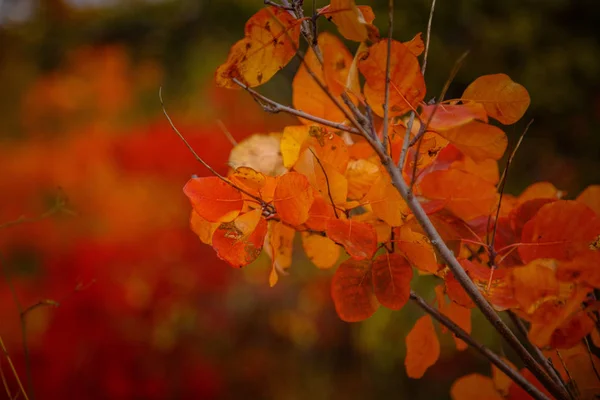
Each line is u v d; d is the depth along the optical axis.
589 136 3.09
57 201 1.10
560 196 0.95
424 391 3.66
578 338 0.83
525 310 0.81
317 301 4.51
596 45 3.20
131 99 4.63
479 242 0.87
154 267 3.97
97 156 4.22
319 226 0.87
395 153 0.88
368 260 0.86
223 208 0.85
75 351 3.59
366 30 0.82
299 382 4.42
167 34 4.56
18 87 5.06
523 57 3.13
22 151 4.52
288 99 4.04
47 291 3.75
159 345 3.95
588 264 0.81
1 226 1.07
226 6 4.14
